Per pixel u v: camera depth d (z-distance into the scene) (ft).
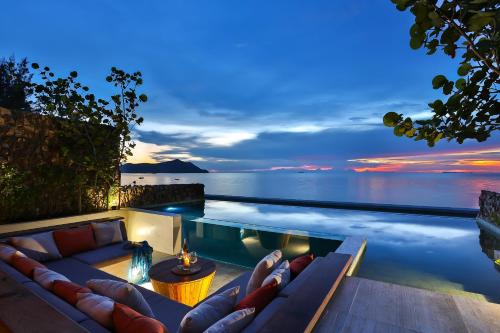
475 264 19.31
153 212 20.15
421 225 30.45
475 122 3.05
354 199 61.00
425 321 7.90
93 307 5.93
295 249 20.59
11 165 17.48
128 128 23.04
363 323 7.75
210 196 52.26
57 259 13.75
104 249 15.34
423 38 2.92
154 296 9.77
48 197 19.10
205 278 11.54
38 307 5.29
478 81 2.99
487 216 28.60
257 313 6.66
